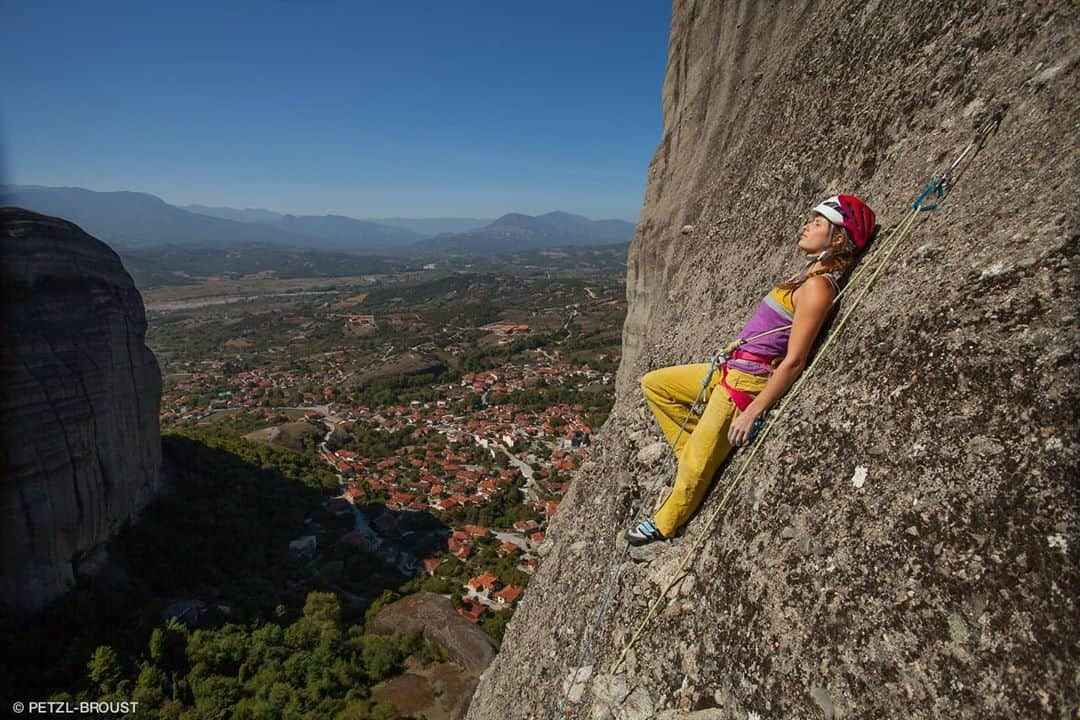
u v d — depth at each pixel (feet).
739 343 10.31
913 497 6.45
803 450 8.49
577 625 14.49
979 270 7.14
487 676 25.71
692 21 44.37
